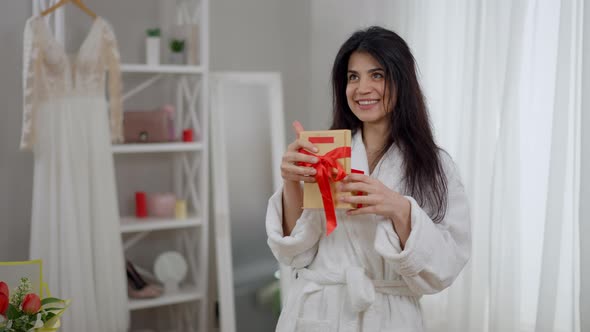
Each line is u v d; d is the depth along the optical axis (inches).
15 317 56.4
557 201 74.5
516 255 81.2
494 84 84.4
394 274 57.0
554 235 74.8
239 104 115.2
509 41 80.3
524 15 79.7
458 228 57.7
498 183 81.8
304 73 133.0
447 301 90.7
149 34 107.1
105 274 98.2
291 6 130.1
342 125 63.4
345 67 61.4
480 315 86.1
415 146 58.0
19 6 102.6
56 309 62.3
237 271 113.0
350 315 56.7
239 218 113.9
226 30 123.3
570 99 74.9
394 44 57.9
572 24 74.2
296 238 57.9
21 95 104.0
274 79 118.3
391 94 57.6
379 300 56.6
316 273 59.0
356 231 57.6
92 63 95.4
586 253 71.9
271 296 115.8
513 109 80.4
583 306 72.3
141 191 118.8
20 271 68.0
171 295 109.9
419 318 57.6
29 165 105.8
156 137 108.4
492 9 84.0
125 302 101.0
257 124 116.6
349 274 55.9
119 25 113.3
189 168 116.0
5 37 102.0
